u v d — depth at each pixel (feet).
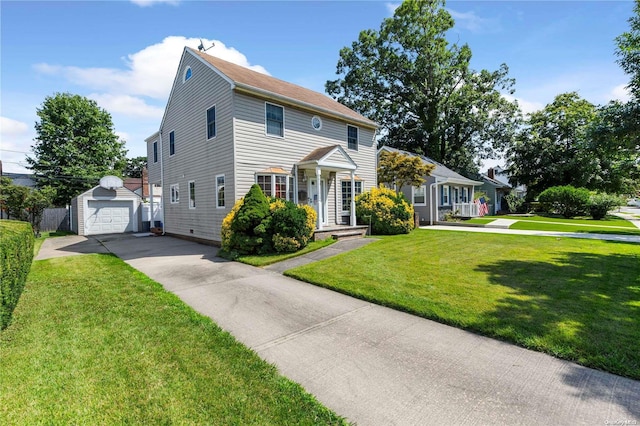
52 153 79.20
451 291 16.75
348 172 46.29
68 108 81.92
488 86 93.56
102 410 7.64
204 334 12.18
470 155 103.86
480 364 10.05
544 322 12.53
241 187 34.06
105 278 20.95
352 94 98.73
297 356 10.76
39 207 53.72
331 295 17.66
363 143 49.75
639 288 16.37
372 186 51.19
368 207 42.19
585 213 74.23
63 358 10.05
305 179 40.29
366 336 12.31
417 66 87.45
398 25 86.99
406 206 43.80
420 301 15.52
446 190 69.15
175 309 14.93
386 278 19.65
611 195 70.28
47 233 59.00
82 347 10.84
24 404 7.77
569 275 19.01
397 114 99.04
